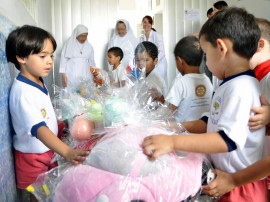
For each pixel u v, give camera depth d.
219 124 0.59
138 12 4.44
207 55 0.65
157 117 0.85
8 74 0.92
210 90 1.26
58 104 1.09
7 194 0.82
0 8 0.99
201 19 4.16
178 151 0.61
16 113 0.88
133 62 1.39
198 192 0.61
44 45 0.90
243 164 0.65
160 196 0.54
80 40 3.67
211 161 0.70
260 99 0.63
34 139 0.91
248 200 0.65
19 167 0.94
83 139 0.77
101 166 0.58
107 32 4.16
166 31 4.15
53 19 3.95
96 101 0.94
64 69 3.61
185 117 1.22
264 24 0.79
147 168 0.56
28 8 1.99
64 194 0.57
